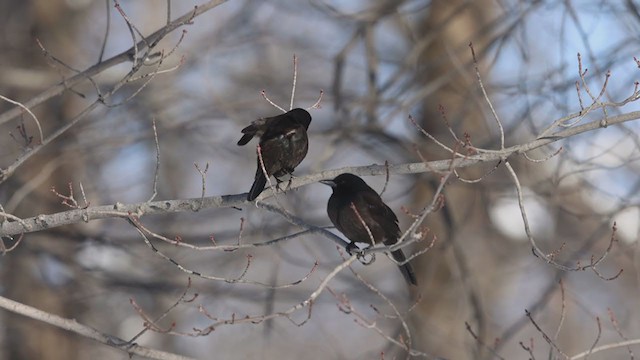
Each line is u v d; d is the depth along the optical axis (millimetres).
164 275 16469
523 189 15055
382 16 15609
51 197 16781
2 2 18312
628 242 14320
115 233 17422
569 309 22953
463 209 16172
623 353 23172
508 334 12469
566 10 13641
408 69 15484
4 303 8773
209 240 16000
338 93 15531
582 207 17031
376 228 9930
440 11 16672
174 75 17391
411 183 16281
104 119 16906
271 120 9750
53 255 15711
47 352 17062
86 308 18172
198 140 18328
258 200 9484
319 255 16672
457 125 14922
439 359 8883
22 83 16391
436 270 15727
